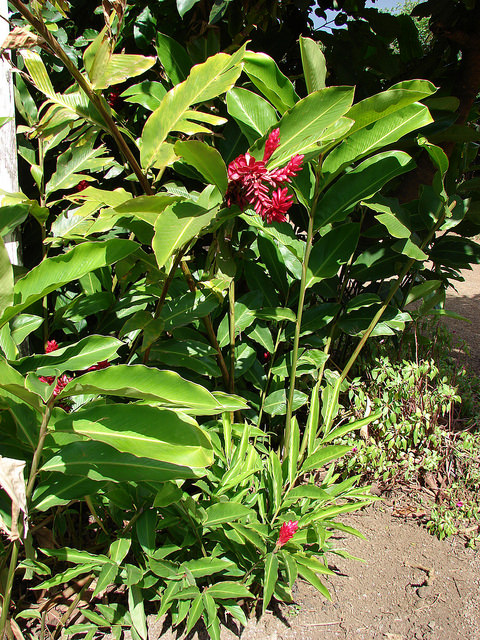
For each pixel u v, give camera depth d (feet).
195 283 7.53
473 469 10.07
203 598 6.04
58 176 8.27
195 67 5.60
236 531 6.73
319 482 9.93
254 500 7.41
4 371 4.76
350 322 9.86
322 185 7.64
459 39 11.51
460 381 12.23
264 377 9.53
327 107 5.98
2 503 5.20
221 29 10.05
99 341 5.73
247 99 7.55
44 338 8.22
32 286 5.36
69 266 5.42
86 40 10.11
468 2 10.78
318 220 8.09
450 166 10.42
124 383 4.80
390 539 8.91
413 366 10.32
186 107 5.76
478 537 9.05
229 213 6.17
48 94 6.14
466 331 20.08
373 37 12.01
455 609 7.36
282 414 9.43
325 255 8.77
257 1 8.87
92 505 6.66
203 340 8.31
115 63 5.43
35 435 5.37
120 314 8.41
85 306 8.03
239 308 9.16
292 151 6.36
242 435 7.52
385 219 8.11
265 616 7.05
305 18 11.03
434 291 10.71
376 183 7.92
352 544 8.75
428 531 9.16
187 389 4.74
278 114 8.41
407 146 9.64
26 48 5.23
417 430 9.89
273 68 7.04
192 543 6.64
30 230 10.59
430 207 9.43
